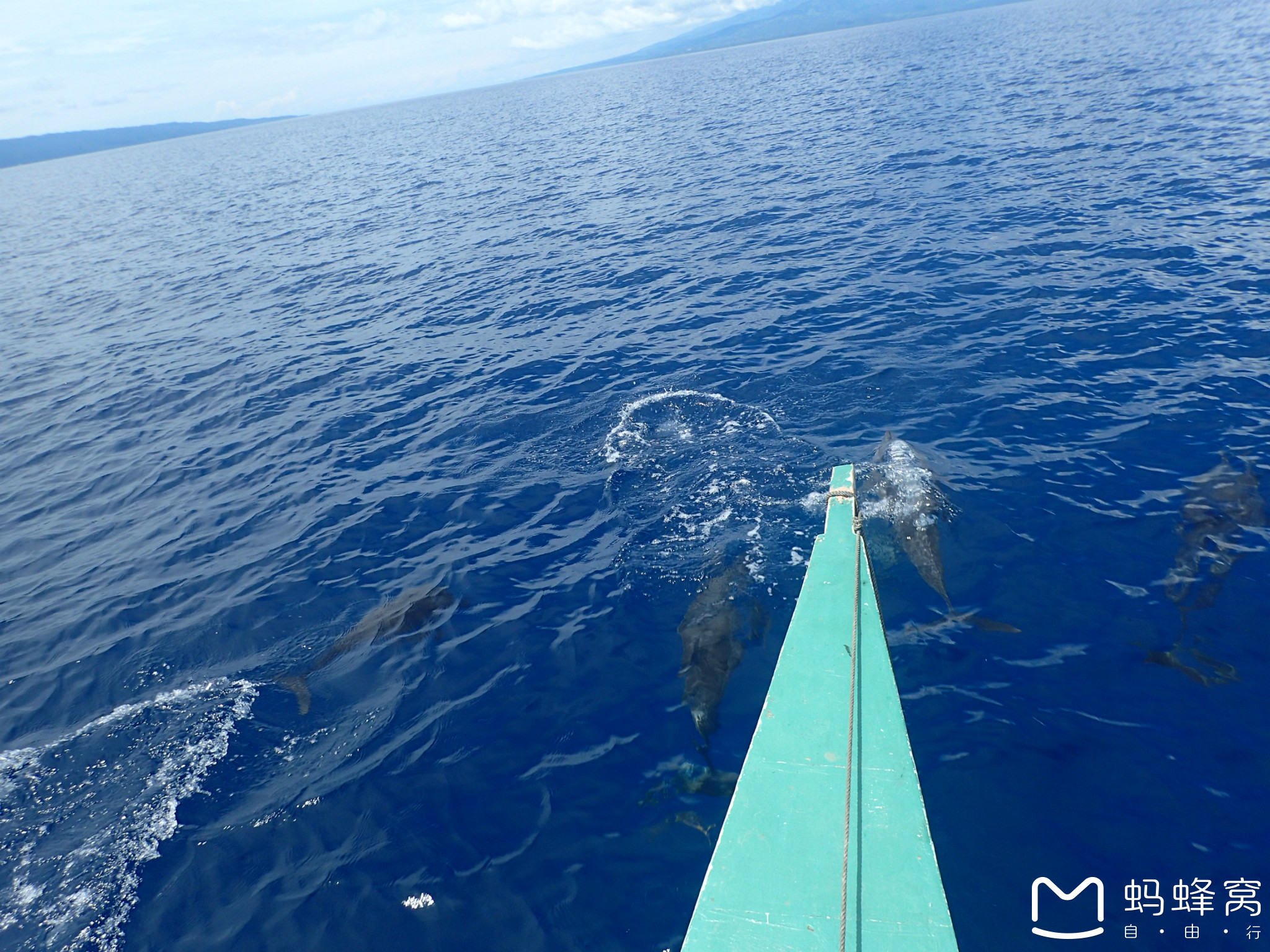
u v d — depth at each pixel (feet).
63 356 92.94
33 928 25.41
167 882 26.58
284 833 27.91
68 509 55.98
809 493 42.60
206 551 47.47
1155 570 33.91
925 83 223.71
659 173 149.18
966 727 27.94
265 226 165.37
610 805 27.09
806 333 63.46
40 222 240.32
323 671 35.83
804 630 32.07
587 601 37.47
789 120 191.93
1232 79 151.84
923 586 34.76
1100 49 237.04
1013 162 110.93
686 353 63.26
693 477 45.70
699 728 29.50
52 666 39.06
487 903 24.40
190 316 102.53
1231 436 42.09
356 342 80.89
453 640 36.37
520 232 119.34
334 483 52.70
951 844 24.03
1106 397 47.80
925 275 72.18
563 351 68.13
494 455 52.26
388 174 222.28
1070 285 64.80
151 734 33.37
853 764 25.85
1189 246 69.15
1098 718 27.78
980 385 51.24
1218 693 28.14
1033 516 38.24
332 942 23.89
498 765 29.48
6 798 30.86
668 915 23.27
